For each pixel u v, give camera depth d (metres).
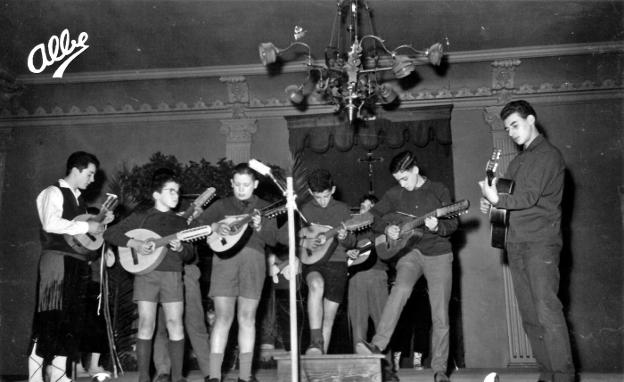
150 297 4.20
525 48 7.74
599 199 7.79
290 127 8.33
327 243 4.30
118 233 4.26
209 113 8.60
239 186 4.27
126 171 7.30
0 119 8.69
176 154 8.55
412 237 4.25
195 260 4.64
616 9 6.85
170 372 4.67
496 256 7.80
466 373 5.74
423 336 6.46
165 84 8.49
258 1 6.65
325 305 4.30
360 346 4.00
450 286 4.23
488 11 6.91
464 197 7.99
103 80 8.43
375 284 5.14
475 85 8.16
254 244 4.16
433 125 8.11
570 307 7.62
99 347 5.39
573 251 7.73
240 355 4.07
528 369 6.89
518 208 3.63
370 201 6.11
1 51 7.79
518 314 7.61
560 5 6.79
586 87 7.94
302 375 3.82
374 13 6.88
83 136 8.67
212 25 7.19
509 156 7.95
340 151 8.22
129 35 7.46
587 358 7.48
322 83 5.50
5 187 8.61
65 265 4.25
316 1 6.61
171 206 4.42
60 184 4.43
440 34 7.41
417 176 4.52
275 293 6.64
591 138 7.91
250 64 8.16
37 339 4.17
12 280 8.40
